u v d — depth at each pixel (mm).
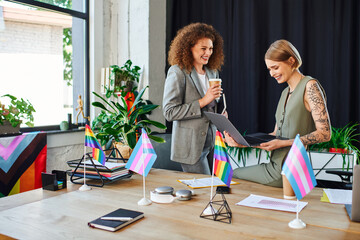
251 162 2955
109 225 1179
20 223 1250
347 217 1288
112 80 3521
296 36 3322
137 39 3727
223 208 1392
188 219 1275
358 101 3127
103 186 1775
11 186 2797
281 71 1813
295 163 1226
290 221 1244
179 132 2404
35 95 3352
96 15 3738
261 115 3545
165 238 1101
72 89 3678
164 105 2377
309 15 3287
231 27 3641
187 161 2391
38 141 3006
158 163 2648
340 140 2805
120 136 3078
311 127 1793
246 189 1692
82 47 3746
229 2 3637
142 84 3717
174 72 2361
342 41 3162
